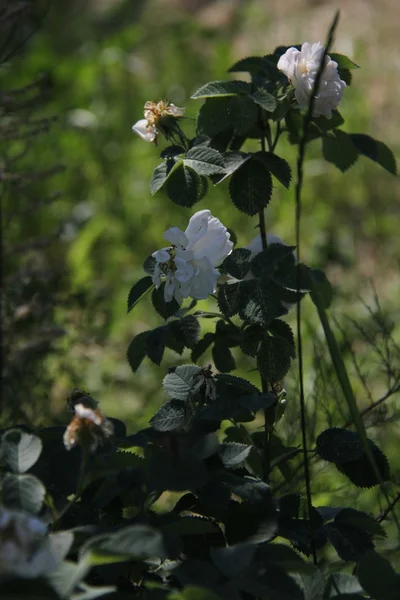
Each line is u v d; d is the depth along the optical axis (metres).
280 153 8.05
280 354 2.86
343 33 11.35
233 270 2.77
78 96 8.91
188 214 7.80
